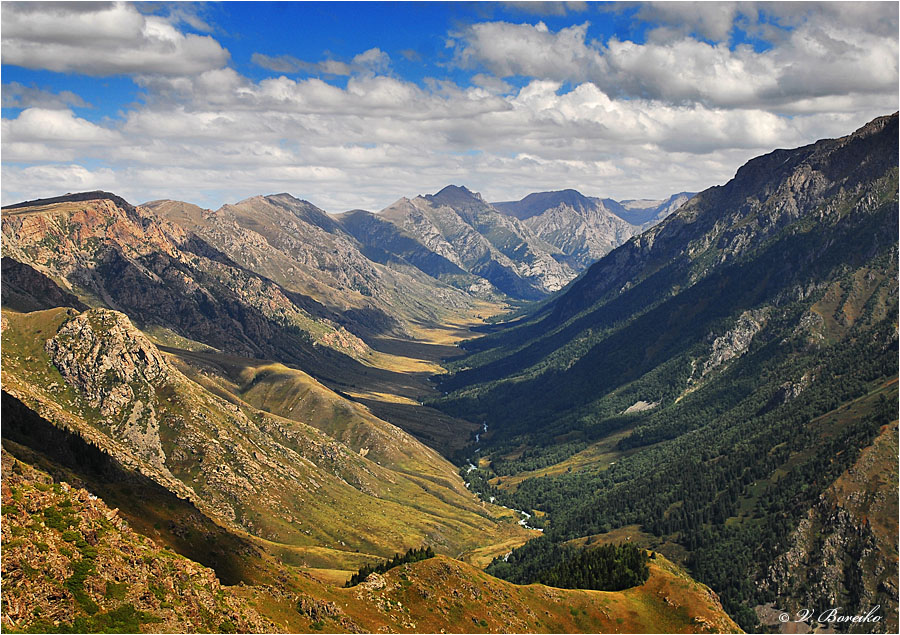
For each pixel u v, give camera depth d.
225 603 121.50
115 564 109.00
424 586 179.50
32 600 95.62
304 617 141.25
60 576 101.44
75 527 111.62
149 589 109.94
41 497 113.19
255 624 122.50
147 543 122.00
